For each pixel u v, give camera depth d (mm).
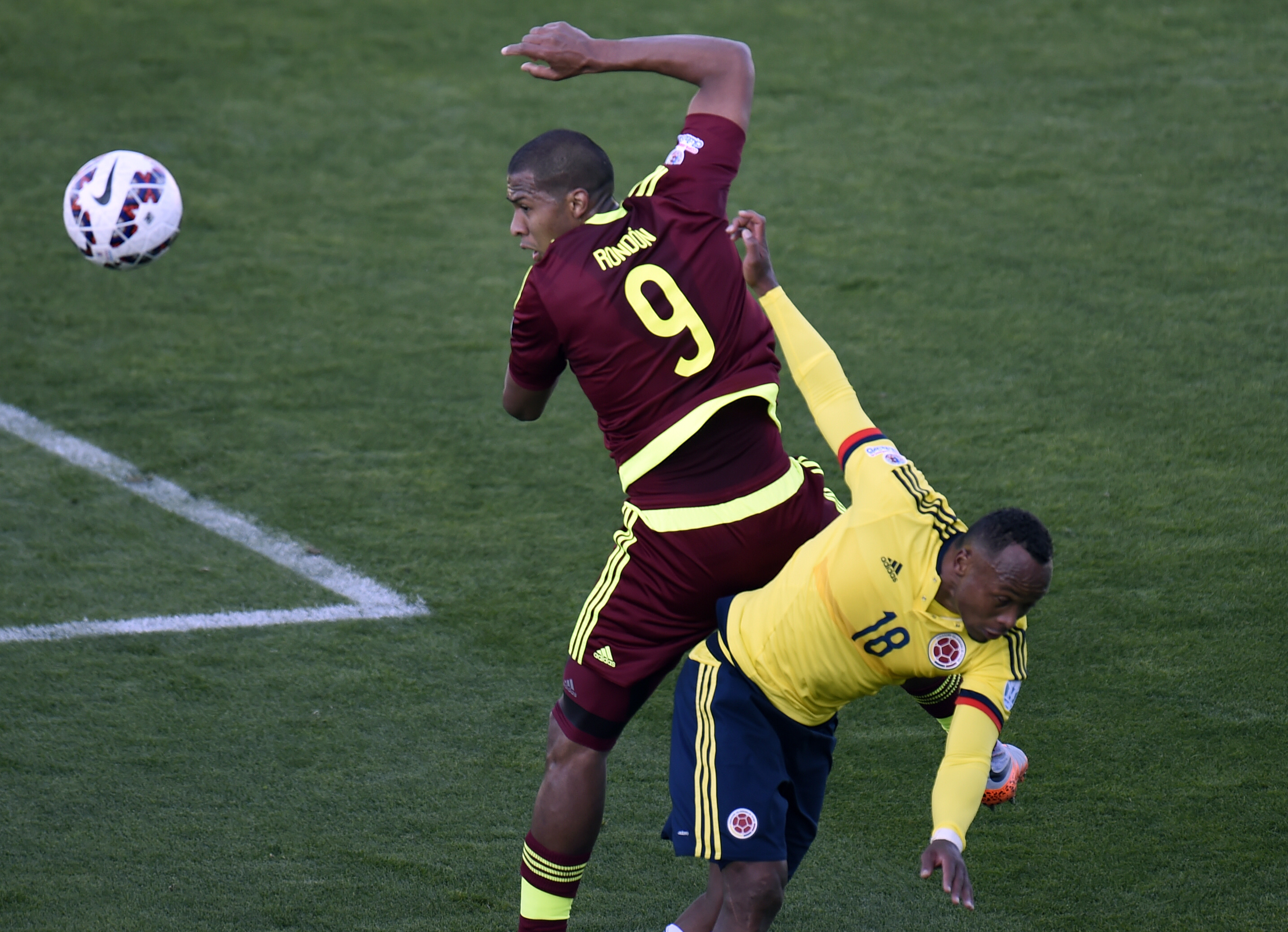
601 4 44656
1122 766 16562
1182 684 17922
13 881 14672
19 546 21141
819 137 36250
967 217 32188
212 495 22609
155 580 20406
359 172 34969
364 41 42531
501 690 18188
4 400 25297
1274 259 29922
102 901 14430
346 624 19484
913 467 12805
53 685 18031
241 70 40469
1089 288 28953
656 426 13625
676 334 13508
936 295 28844
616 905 14711
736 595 13555
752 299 14164
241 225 32344
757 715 13117
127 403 25312
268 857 15188
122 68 40375
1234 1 44562
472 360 26859
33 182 33938
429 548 21234
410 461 23641
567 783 13820
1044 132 36344
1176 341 26875
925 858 11281
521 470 23391
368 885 14797
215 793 16172
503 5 45062
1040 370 26000
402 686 18219
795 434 24375
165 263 30625
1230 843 15320
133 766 16578
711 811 12781
